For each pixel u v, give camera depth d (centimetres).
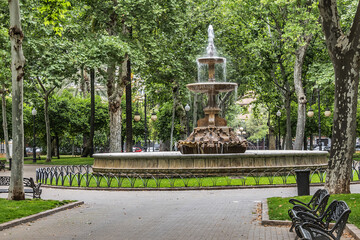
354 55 1402
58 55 3222
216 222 1155
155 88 4681
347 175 1444
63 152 7606
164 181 2217
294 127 5669
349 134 1437
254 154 2359
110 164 2464
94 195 1858
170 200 1656
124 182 2217
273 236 959
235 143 2506
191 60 3816
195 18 4041
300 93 3678
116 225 1136
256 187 2019
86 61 3158
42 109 5456
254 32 3844
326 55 3816
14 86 1523
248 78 4109
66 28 3372
